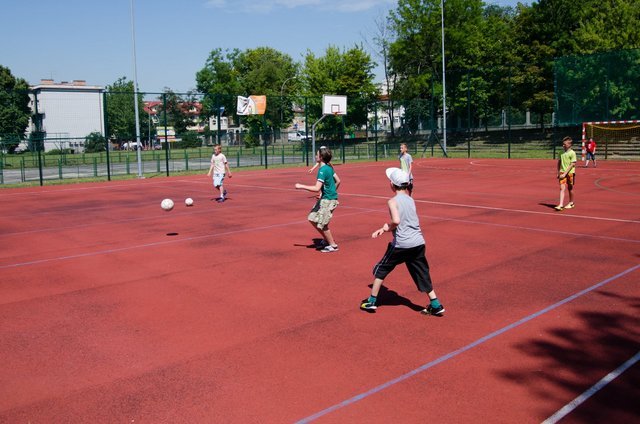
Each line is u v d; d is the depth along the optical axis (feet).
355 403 17.19
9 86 252.62
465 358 20.39
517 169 108.27
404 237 24.23
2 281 32.24
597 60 125.59
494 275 31.45
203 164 151.33
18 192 86.28
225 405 17.24
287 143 177.58
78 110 232.73
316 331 23.34
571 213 53.21
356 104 194.18
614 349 20.98
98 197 76.89
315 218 37.24
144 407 17.24
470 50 188.03
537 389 17.90
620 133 134.82
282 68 282.97
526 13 175.22
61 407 17.38
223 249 39.70
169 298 28.30
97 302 27.91
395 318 24.77
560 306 25.99
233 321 24.72
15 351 21.88
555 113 133.69
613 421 15.89
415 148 161.27
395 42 205.57
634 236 41.88
